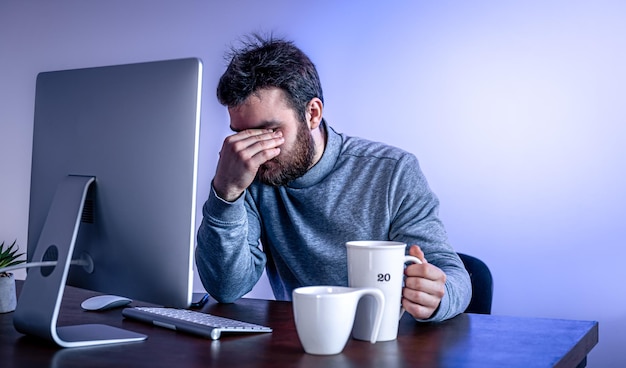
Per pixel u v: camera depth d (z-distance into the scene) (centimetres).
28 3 424
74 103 125
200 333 116
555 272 300
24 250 418
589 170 293
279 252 183
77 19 411
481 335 117
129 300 147
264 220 184
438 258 154
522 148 305
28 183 420
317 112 166
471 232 316
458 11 317
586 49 293
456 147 318
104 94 121
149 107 115
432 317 123
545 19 301
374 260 111
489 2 311
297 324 104
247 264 152
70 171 125
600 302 292
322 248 176
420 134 326
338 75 343
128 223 117
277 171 161
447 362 99
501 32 309
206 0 377
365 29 337
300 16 352
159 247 114
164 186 113
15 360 102
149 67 116
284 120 157
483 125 313
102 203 120
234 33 369
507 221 309
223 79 157
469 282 144
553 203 300
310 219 179
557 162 299
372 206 175
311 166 176
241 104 155
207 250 146
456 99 318
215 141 373
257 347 109
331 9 344
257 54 157
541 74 302
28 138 421
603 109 291
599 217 292
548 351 105
